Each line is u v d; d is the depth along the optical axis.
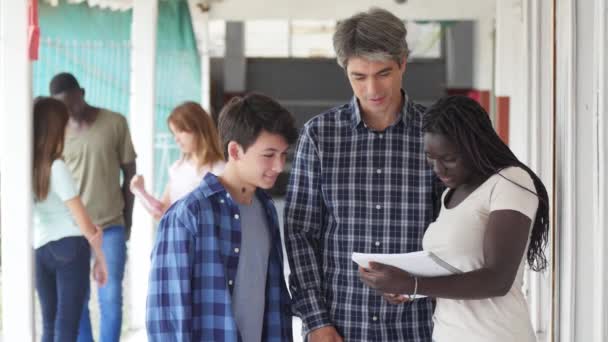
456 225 2.37
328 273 2.77
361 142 2.73
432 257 2.26
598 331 2.97
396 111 2.71
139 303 6.48
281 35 15.14
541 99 4.59
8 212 4.13
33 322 4.17
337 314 2.75
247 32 15.10
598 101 2.99
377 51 2.51
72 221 4.41
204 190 2.45
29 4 4.07
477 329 2.35
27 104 4.10
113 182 5.06
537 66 4.64
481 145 2.34
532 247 2.46
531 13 5.07
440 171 2.42
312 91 15.34
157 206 5.19
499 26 6.43
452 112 2.35
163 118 7.51
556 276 3.47
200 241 2.42
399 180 2.71
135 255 6.49
